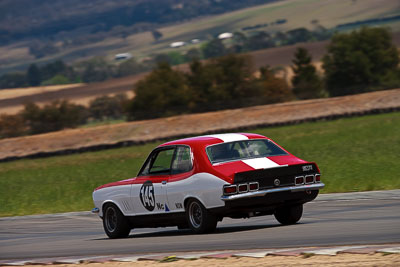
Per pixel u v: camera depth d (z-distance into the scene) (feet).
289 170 112.06
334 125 586.86
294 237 100.32
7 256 114.52
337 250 81.76
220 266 78.79
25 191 312.91
